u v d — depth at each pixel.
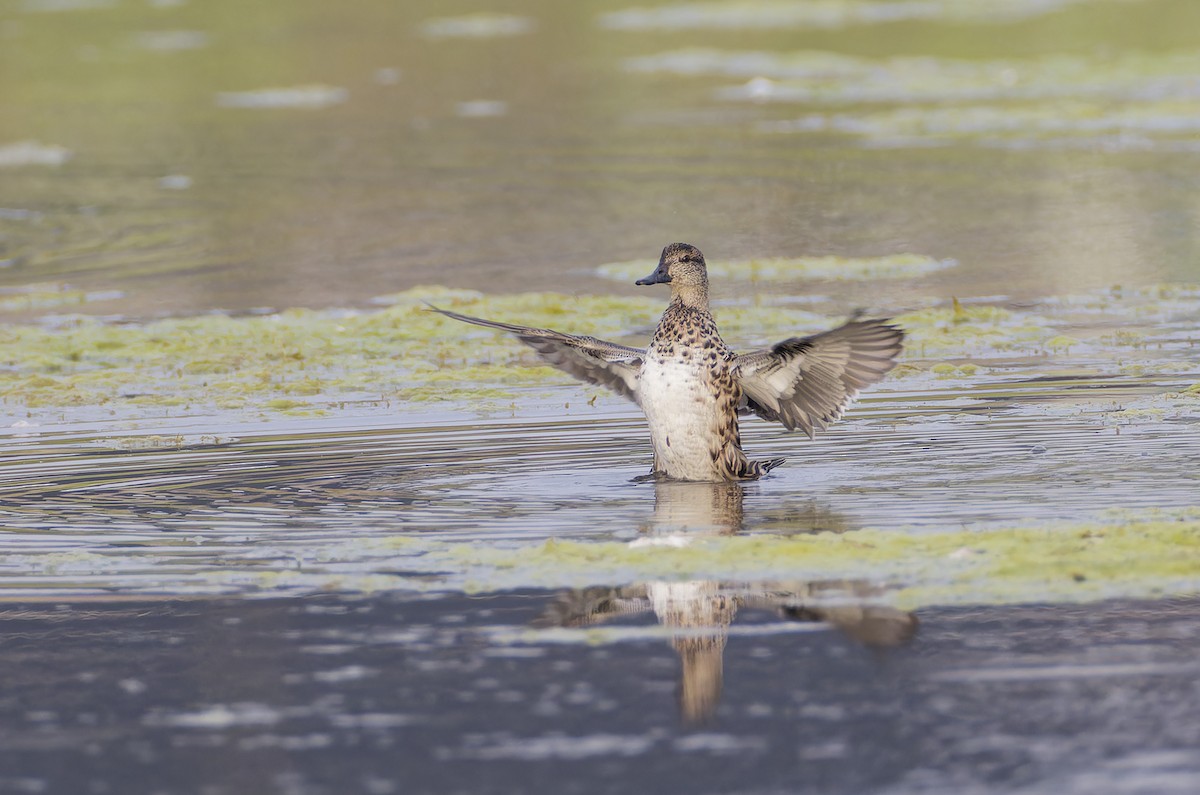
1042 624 8.56
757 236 27.02
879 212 29.12
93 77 56.25
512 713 7.69
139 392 16.34
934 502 10.93
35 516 11.21
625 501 11.37
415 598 9.27
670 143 38.94
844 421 13.79
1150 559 9.46
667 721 7.57
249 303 22.20
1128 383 15.15
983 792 6.78
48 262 26.06
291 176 35.06
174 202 32.06
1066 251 24.66
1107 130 39.34
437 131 42.12
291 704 7.86
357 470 12.50
